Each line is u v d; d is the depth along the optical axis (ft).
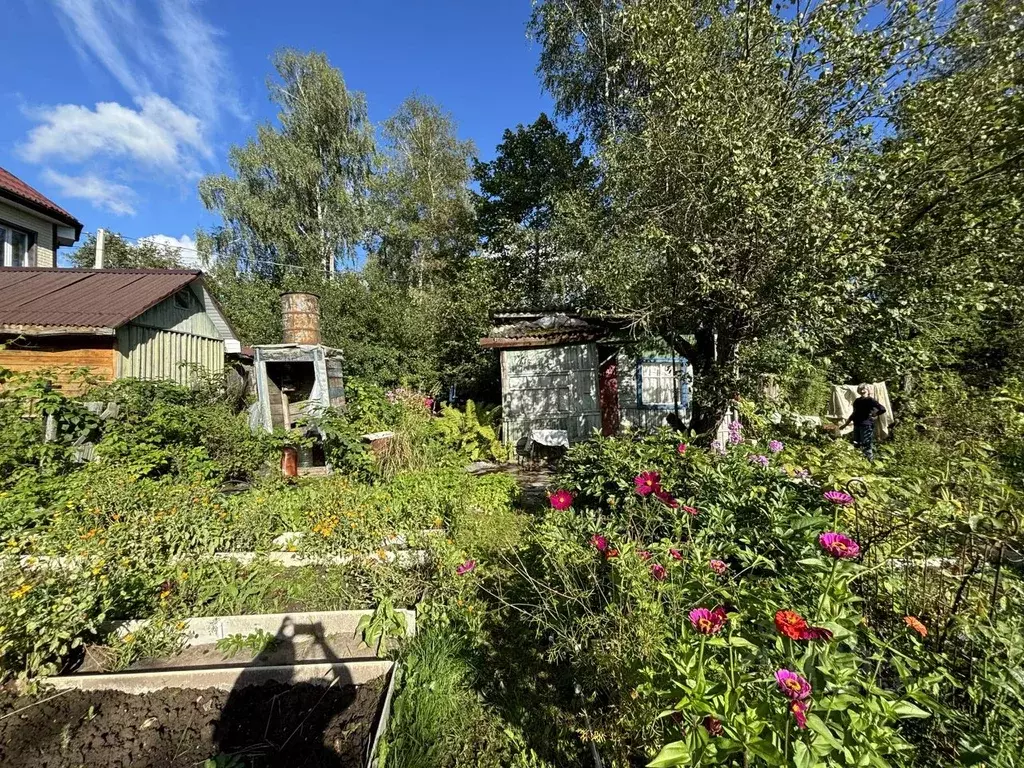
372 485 17.33
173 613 9.47
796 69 16.39
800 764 3.45
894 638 5.38
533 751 6.29
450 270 61.16
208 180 59.26
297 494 15.24
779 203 14.96
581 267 28.81
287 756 6.53
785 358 17.74
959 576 6.65
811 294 14.33
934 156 13.94
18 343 20.63
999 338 20.08
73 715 7.20
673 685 4.34
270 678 7.91
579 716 6.89
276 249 61.98
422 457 20.76
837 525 7.56
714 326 19.74
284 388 23.36
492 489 17.75
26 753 6.54
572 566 7.91
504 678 7.86
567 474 12.78
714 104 16.39
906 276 15.26
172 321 27.09
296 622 9.41
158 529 11.35
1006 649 5.16
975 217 13.66
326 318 42.29
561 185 42.55
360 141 65.31
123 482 13.08
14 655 7.61
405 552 11.68
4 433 14.94
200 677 7.80
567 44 40.11
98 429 17.48
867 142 16.17
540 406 29.58
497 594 10.32
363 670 8.05
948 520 6.90
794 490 8.89
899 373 16.63
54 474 14.99
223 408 21.26
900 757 4.07
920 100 14.61
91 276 26.94
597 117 42.55
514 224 46.14
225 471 17.98
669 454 10.98
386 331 43.01
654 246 17.90
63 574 8.76
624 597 6.48
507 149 49.32
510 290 44.39
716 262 16.78
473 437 27.89
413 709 7.14
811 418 16.31
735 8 18.88
